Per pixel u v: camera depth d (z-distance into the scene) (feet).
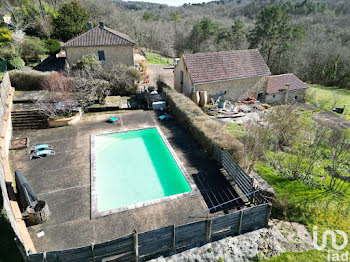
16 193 38.42
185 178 42.42
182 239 29.78
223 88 83.66
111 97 82.02
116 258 27.58
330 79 139.64
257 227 33.71
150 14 294.87
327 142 58.23
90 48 91.86
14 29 127.13
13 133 57.88
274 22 142.92
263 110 79.97
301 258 29.58
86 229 32.68
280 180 44.91
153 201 37.37
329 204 39.06
